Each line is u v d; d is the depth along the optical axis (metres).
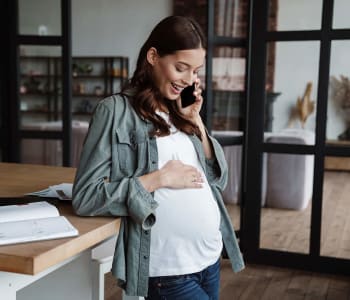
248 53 3.55
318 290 3.19
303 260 3.54
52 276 1.61
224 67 4.40
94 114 1.31
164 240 1.32
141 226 1.30
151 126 1.33
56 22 6.76
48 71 9.29
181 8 8.66
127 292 1.32
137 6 8.93
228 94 4.18
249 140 3.62
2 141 3.93
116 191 1.25
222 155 1.50
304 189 3.84
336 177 3.81
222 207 1.53
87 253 1.56
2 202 1.53
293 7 3.40
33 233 1.14
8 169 2.22
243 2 6.00
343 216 3.72
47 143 4.02
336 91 3.35
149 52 1.31
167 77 1.30
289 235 3.78
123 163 1.30
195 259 1.35
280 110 3.54
